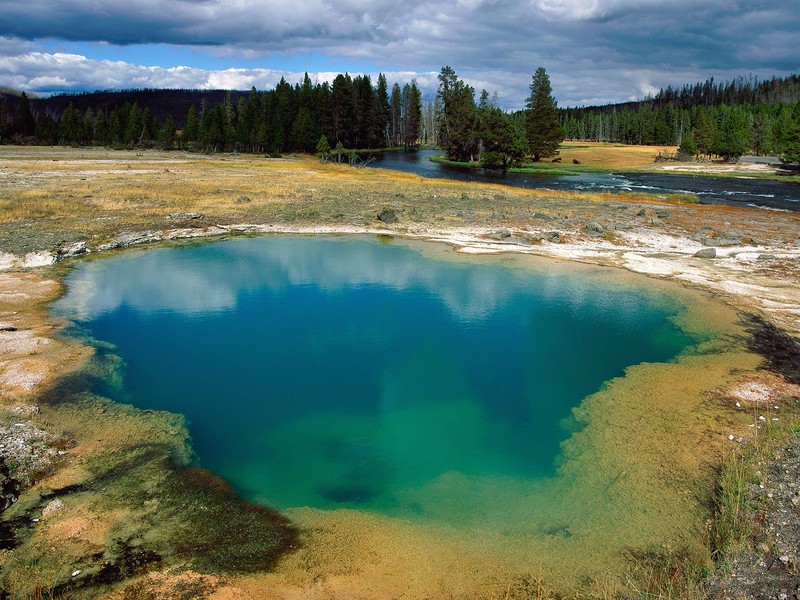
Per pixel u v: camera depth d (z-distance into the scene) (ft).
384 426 41.52
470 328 61.11
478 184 184.65
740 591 23.71
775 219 118.83
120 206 115.65
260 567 26.37
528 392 46.34
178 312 65.00
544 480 34.32
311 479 34.58
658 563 26.73
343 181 179.11
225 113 349.82
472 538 29.07
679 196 157.69
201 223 107.04
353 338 58.34
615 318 63.05
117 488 32.17
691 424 39.24
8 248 82.43
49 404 41.47
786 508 28.12
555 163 297.94
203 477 34.01
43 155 241.96
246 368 50.93
